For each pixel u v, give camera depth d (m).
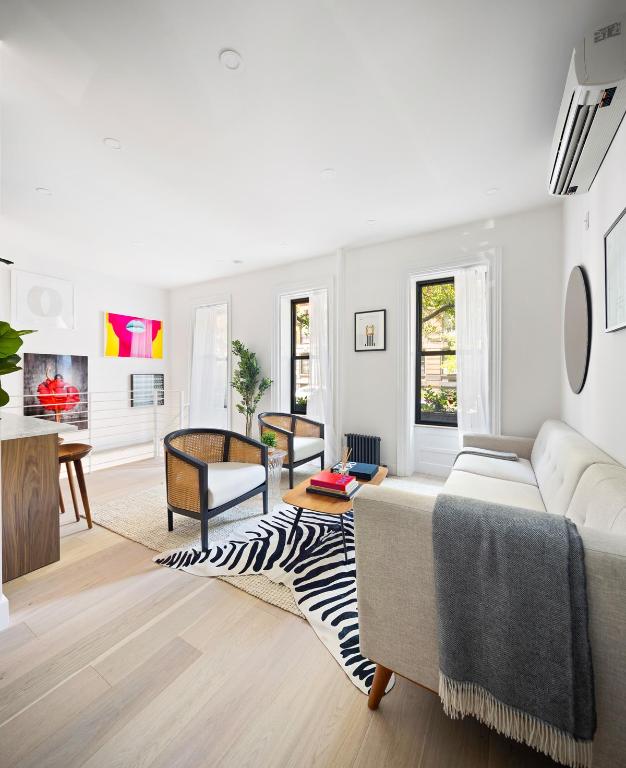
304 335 4.97
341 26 1.47
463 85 1.80
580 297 2.31
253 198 2.96
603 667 0.81
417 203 3.06
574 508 1.48
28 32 1.48
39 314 4.60
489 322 3.39
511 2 1.38
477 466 2.57
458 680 0.96
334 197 2.96
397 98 1.88
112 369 5.43
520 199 3.01
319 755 1.04
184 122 2.05
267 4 1.38
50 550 2.07
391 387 3.99
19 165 2.48
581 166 1.80
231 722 1.14
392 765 1.01
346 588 1.86
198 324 5.82
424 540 1.04
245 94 1.84
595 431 2.01
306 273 4.63
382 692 1.17
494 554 0.92
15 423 2.19
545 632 0.85
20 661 1.38
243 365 4.88
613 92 1.33
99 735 1.09
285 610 1.70
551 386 3.15
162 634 1.53
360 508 1.14
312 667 1.36
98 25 1.45
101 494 3.30
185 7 1.38
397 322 3.92
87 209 3.16
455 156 2.41
